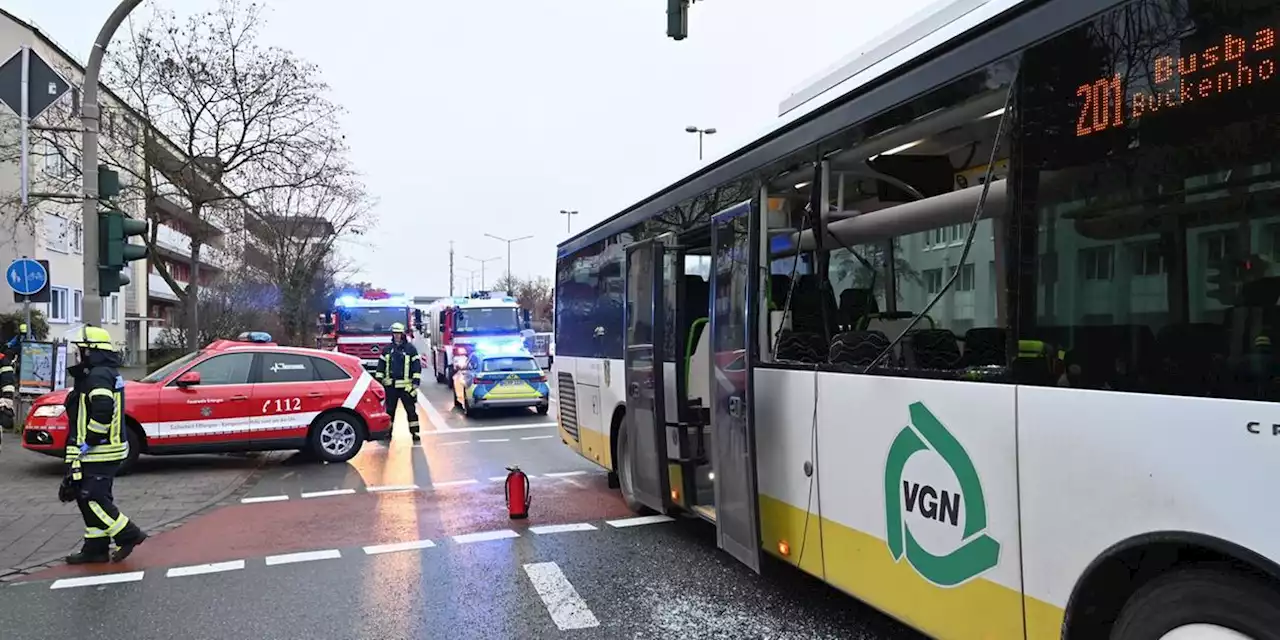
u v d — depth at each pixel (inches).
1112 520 107.3
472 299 1115.3
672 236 264.8
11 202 806.5
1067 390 114.7
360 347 1154.7
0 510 328.5
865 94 162.4
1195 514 97.0
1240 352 93.7
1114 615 113.4
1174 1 102.7
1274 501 89.1
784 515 192.2
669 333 270.8
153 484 390.0
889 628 192.2
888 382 153.9
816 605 208.7
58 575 242.2
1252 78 94.4
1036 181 121.4
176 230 1668.3
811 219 186.5
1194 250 99.3
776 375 195.3
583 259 375.2
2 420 566.9
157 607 213.2
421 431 606.5
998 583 126.3
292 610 209.5
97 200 412.2
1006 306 126.4
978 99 135.3
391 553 262.2
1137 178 106.5
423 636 190.4
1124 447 105.9
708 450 266.5
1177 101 102.0
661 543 270.4
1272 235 91.9
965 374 134.2
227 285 1401.3
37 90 430.9
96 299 405.4
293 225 1306.6
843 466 168.4
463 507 332.5
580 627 195.0
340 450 451.2
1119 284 108.1
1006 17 128.2
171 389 422.3
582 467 439.2
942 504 138.9
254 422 433.1
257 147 812.0
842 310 179.9
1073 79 115.9
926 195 169.8
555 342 434.6
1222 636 96.6
